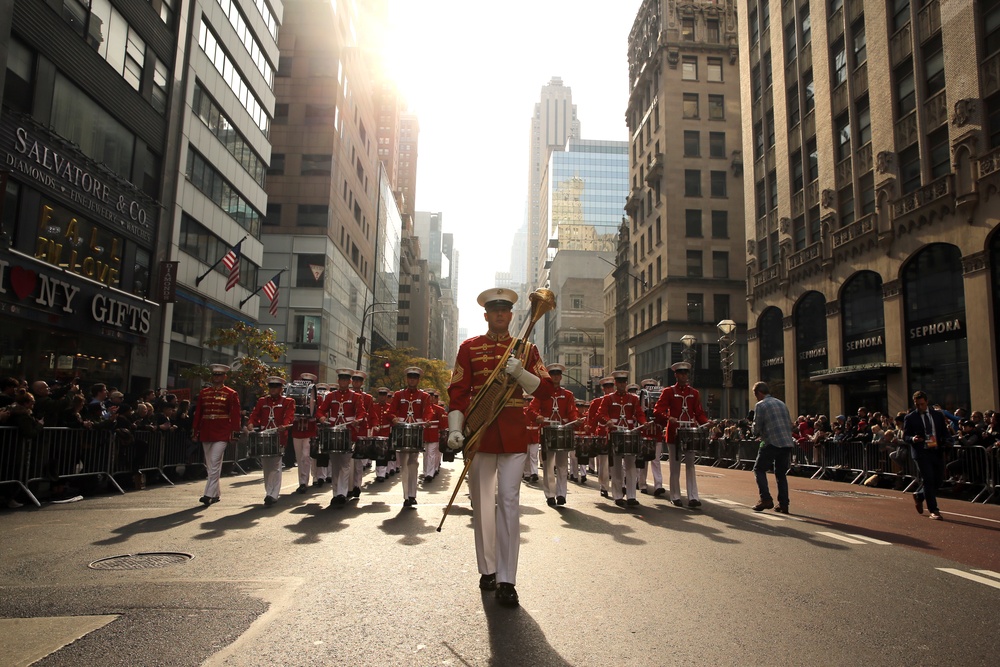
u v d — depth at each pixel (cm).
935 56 2253
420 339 12950
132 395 1867
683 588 520
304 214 4812
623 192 16562
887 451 1625
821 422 2111
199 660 353
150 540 704
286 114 4916
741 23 3922
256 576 541
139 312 2156
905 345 2345
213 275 2856
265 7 3450
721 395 4703
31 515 901
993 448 1294
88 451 1138
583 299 10056
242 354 3150
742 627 423
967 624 436
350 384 1138
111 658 355
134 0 2136
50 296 1716
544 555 646
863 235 2572
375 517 898
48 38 1723
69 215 1841
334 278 5047
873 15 2569
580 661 361
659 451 1252
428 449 1519
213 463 1038
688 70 5106
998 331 1969
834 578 561
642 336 5488
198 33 2608
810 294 3020
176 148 2455
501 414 491
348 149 5516
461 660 359
